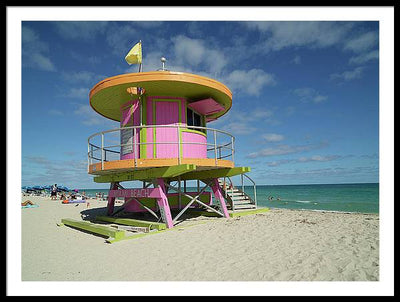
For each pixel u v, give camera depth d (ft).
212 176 35.45
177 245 22.03
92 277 15.71
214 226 29.76
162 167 28.40
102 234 27.71
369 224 30.17
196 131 34.58
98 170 30.25
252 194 186.80
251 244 21.42
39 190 178.91
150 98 32.55
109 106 37.63
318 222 31.86
